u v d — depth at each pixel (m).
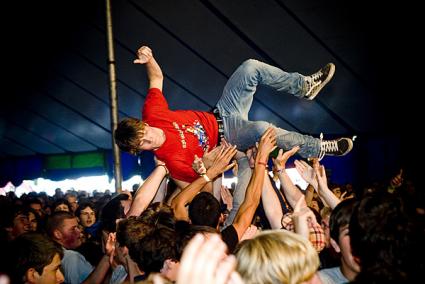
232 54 11.22
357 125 12.37
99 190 17.31
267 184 3.15
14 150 17.98
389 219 1.86
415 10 9.03
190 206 3.16
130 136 3.47
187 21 10.74
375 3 9.19
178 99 12.84
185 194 3.39
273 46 10.68
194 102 12.85
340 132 12.82
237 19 10.32
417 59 9.97
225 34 10.79
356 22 9.64
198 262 1.05
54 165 17.84
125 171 16.22
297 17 9.88
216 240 1.08
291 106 12.30
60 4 11.40
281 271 1.68
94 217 6.11
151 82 3.95
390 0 9.04
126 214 3.47
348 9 9.45
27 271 2.55
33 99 14.69
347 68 10.70
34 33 12.35
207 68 11.77
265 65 3.94
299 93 4.08
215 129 3.87
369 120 12.12
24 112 15.37
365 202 1.92
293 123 12.83
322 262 3.19
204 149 3.78
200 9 10.38
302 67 10.95
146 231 2.67
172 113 3.78
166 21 10.88
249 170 3.69
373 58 10.31
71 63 12.98
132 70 12.57
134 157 16.11
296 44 10.48
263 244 1.73
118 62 12.41
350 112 12.01
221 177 4.07
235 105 3.89
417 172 11.16
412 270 1.79
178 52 11.54
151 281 1.31
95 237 4.76
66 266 3.86
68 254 3.91
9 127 16.36
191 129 3.74
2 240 2.78
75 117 15.17
